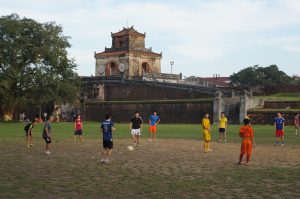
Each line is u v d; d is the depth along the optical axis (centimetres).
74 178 1413
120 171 1570
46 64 6569
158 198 1101
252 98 6078
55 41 6556
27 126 2598
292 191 1187
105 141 1811
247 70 10194
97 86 7781
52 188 1236
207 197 1110
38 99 6412
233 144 2778
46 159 1947
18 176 1454
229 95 6250
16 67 6238
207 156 2075
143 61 9531
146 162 1836
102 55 9581
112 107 6931
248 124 1767
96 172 1545
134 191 1191
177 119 6216
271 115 5372
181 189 1217
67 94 6644
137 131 2652
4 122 6281
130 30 9681
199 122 6009
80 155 2114
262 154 2169
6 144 2731
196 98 6806
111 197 1114
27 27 6431
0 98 6303
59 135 3566
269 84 9794
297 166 1708
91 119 7200
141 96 7425
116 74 9394
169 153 2214
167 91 7144
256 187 1247
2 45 6172
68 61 6750
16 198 1101
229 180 1367
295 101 5931
